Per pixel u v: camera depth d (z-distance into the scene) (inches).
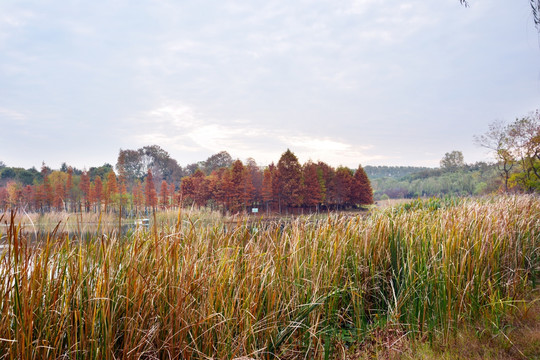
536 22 208.5
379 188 3176.7
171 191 1502.2
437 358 117.8
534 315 145.1
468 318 139.1
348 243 159.2
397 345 125.2
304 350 116.8
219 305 102.1
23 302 73.2
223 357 90.7
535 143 946.1
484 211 219.6
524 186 968.9
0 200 1279.5
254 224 149.6
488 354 117.8
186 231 115.9
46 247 79.2
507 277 170.2
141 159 3169.3
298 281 130.0
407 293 136.9
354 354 122.2
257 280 113.5
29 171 2566.4
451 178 2342.5
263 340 109.7
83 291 85.7
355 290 138.2
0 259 73.6
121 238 98.3
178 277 96.3
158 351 86.4
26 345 72.1
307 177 1749.5
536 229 230.4
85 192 1546.5
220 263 109.7
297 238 146.9
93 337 76.7
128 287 85.8
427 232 178.7
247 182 1637.6
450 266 147.9
